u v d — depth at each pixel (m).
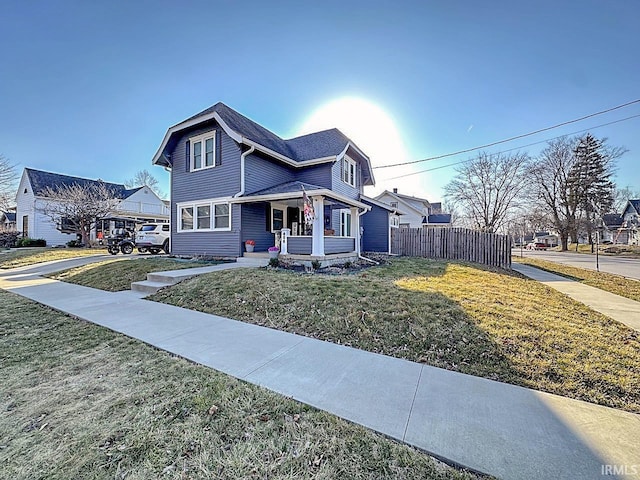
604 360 3.44
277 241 12.45
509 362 3.40
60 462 1.91
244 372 3.19
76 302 6.41
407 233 16.44
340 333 4.36
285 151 14.21
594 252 31.22
